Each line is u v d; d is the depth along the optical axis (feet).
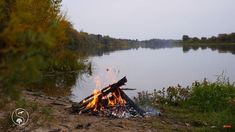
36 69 7.82
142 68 119.14
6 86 8.06
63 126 24.08
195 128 27.76
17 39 7.61
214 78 82.38
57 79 71.15
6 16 9.48
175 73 98.07
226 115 30.19
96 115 29.81
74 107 30.40
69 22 71.46
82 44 290.35
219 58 173.99
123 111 30.83
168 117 32.40
